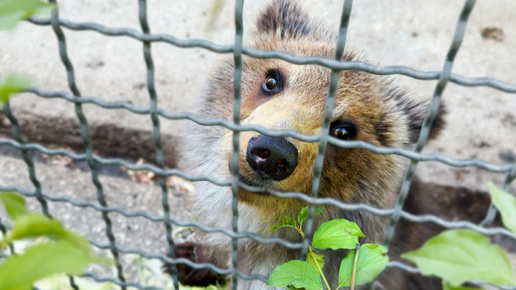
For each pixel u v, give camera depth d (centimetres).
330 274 67
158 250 88
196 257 86
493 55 123
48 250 39
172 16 126
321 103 65
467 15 43
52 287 75
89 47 118
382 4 132
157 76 112
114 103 51
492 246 44
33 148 55
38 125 104
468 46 124
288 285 54
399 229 72
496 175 99
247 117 68
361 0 132
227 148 64
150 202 97
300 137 49
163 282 84
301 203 67
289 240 70
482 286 75
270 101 65
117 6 128
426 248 45
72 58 115
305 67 67
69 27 49
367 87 69
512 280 44
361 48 79
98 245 59
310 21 77
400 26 127
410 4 132
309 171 63
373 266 50
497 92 114
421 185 85
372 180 70
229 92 73
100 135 103
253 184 62
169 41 48
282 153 59
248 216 70
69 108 104
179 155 88
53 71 112
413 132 72
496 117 109
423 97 76
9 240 39
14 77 38
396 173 71
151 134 102
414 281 75
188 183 98
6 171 100
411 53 121
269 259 70
